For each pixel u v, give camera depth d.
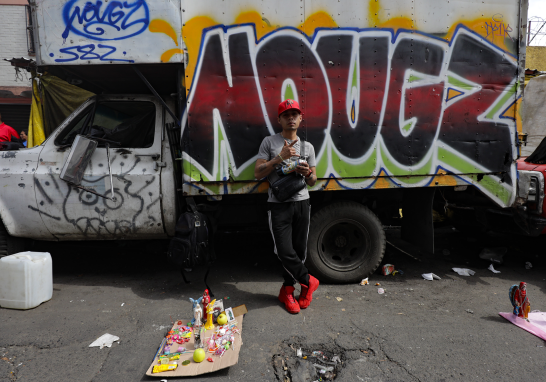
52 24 2.68
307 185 2.84
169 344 2.20
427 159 3.04
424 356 2.12
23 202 3.02
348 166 2.97
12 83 7.98
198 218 2.81
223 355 2.07
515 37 3.08
